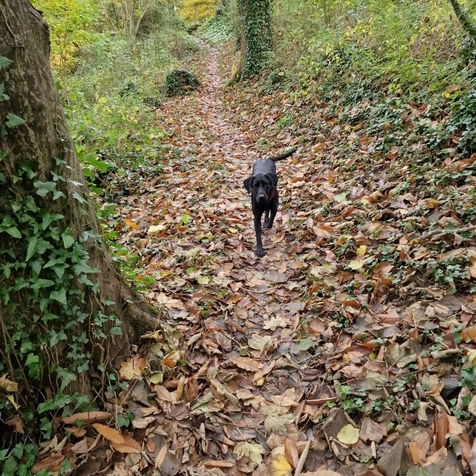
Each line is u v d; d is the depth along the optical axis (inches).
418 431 82.3
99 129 284.5
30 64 75.5
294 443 86.4
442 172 164.7
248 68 526.6
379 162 205.0
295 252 166.7
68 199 83.8
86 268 84.7
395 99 236.8
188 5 1258.6
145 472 83.4
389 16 291.9
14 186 74.7
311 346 115.2
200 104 525.7
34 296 79.3
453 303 108.3
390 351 101.7
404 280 122.7
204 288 144.0
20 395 79.7
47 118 79.0
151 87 557.3
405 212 154.2
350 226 165.3
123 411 91.4
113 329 95.3
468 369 86.8
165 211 219.9
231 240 180.5
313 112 316.5
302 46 417.1
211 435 91.6
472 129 173.9
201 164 294.7
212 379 104.1
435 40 257.0
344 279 138.0
